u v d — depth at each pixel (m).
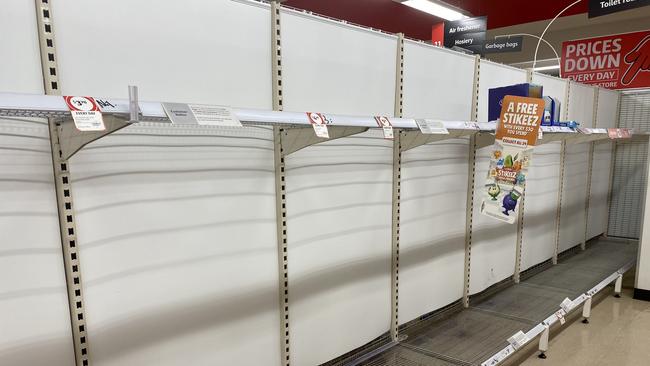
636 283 3.41
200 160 1.23
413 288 2.07
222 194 1.29
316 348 1.64
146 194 1.13
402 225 1.96
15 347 0.96
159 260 1.17
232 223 1.33
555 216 3.34
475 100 2.28
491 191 1.93
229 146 1.29
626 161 4.19
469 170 2.34
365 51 1.67
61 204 0.99
